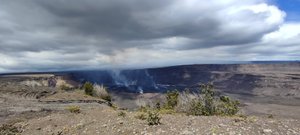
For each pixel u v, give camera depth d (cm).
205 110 2052
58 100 3897
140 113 1703
